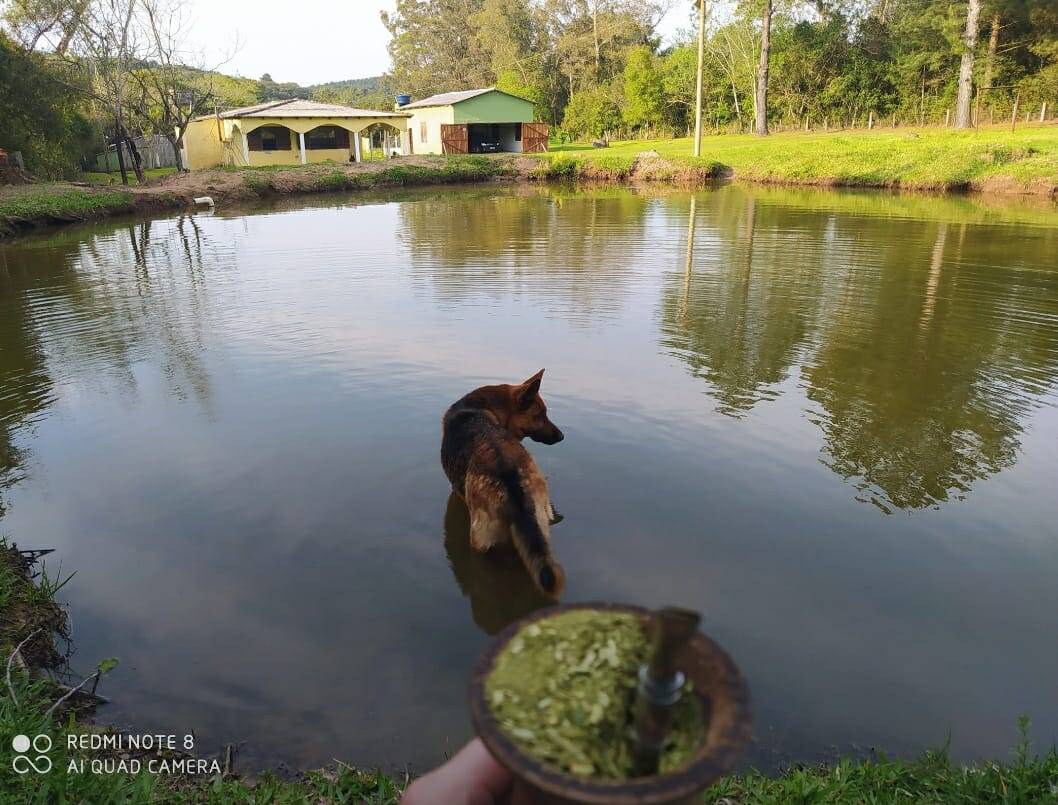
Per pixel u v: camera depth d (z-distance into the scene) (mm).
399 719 2988
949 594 3713
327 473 4984
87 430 5832
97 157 40719
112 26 30016
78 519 4500
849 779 2615
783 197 23188
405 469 5016
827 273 11117
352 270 12172
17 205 20047
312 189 30312
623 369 6969
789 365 7047
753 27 51188
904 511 4473
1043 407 5992
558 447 5309
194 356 7637
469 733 2914
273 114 36969
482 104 42250
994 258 11977
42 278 12297
